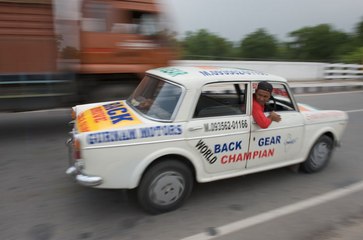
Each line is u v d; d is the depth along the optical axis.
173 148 3.47
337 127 4.81
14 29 5.37
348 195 4.23
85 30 5.98
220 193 4.15
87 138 3.16
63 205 3.75
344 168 5.16
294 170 4.89
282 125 4.17
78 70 6.07
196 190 4.19
